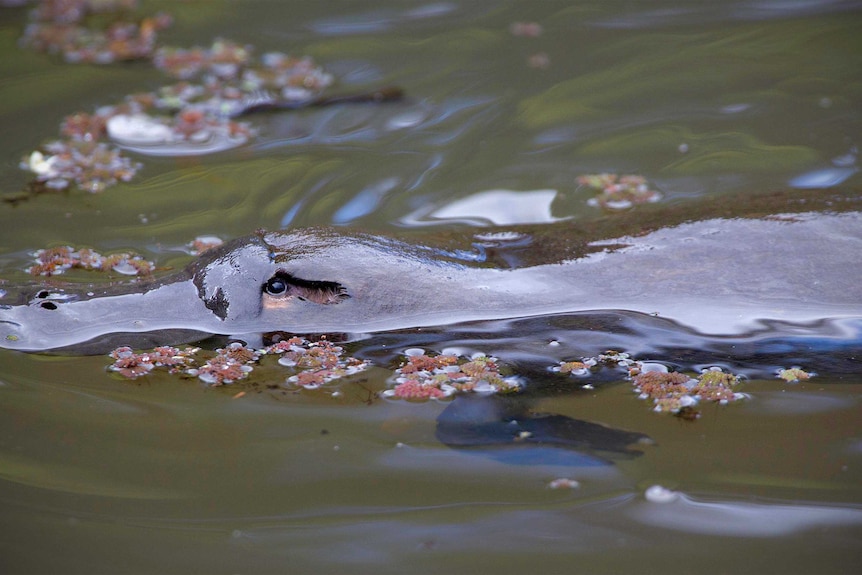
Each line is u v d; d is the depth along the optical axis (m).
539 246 8.92
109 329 8.02
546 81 13.77
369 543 6.21
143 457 6.92
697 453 6.98
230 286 8.10
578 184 11.25
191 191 11.03
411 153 12.05
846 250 8.47
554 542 6.21
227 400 7.54
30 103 12.82
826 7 15.56
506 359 8.00
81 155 11.66
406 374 7.82
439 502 6.56
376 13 15.66
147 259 9.41
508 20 15.56
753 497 6.52
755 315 8.20
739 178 11.30
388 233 8.92
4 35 14.74
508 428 7.26
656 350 8.05
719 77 13.80
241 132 12.40
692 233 8.80
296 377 7.74
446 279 8.38
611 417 7.40
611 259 8.67
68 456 6.89
